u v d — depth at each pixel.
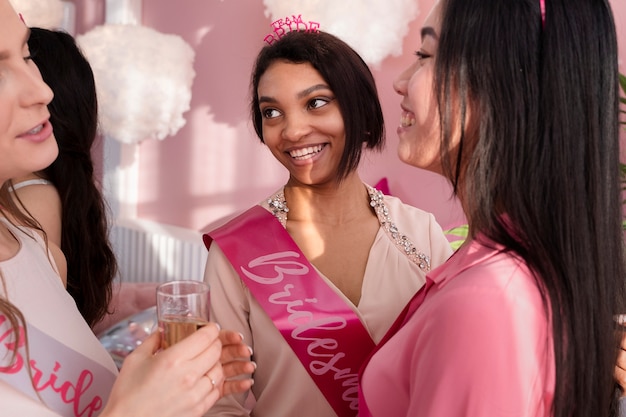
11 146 0.98
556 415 0.91
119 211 4.20
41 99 1.00
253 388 1.58
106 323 3.42
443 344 0.88
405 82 1.09
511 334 0.87
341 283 1.58
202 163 3.88
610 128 0.94
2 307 0.98
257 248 1.56
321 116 1.50
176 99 3.41
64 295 1.14
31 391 1.02
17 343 0.98
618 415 1.07
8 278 1.06
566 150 0.90
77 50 1.62
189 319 1.00
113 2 4.05
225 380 1.11
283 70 1.50
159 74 3.33
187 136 3.93
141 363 0.97
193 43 3.84
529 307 0.88
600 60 0.92
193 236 3.90
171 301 1.01
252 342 1.57
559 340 0.90
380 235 1.61
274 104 1.51
